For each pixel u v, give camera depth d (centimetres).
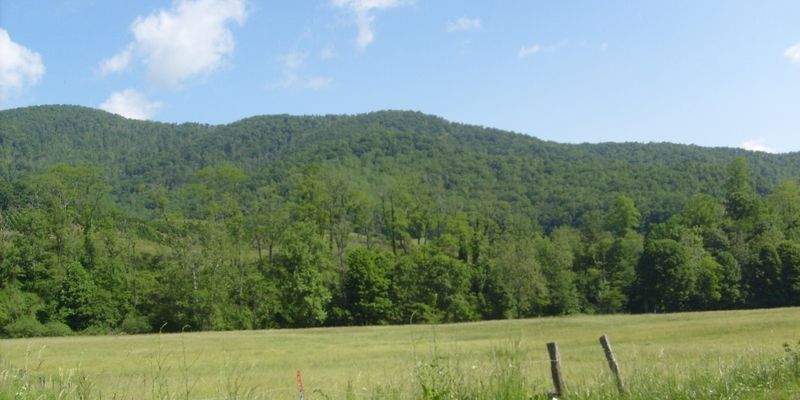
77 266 7231
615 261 9806
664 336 4016
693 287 8456
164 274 7488
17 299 6806
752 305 8638
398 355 3275
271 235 9094
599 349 3016
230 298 7894
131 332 7219
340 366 2812
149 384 1473
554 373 937
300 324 7912
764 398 920
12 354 2572
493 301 8881
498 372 867
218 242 7819
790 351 1171
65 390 858
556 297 9144
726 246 9344
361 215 9956
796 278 8294
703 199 11006
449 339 4431
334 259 8950
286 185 12812
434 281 8525
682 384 994
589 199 16450
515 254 9069
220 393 1028
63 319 7031
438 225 10762
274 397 1602
